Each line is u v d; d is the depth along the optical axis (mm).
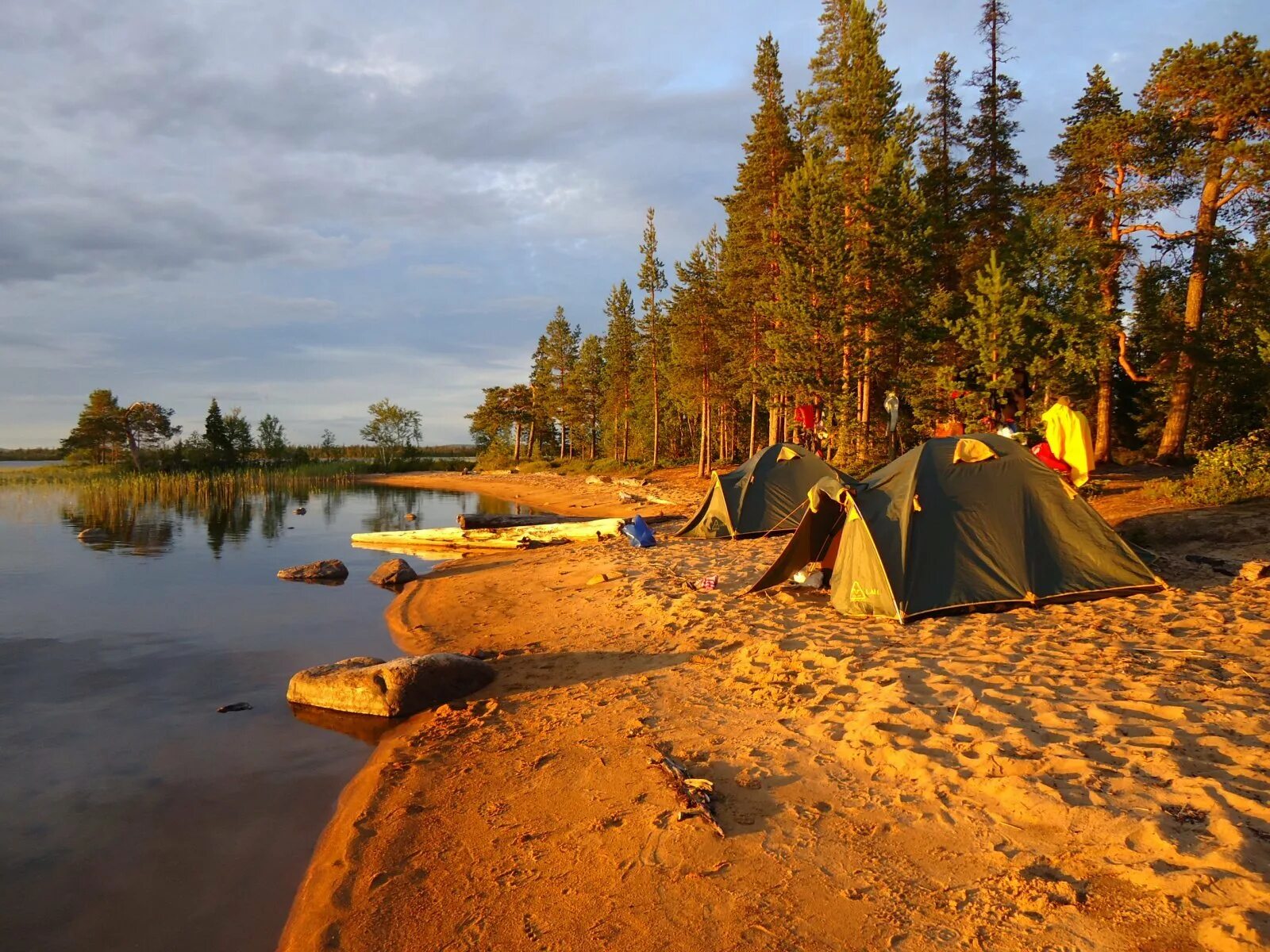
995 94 26141
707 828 4055
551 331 59969
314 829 4816
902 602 7750
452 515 28812
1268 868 3121
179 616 11078
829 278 21219
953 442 8742
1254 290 21219
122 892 4164
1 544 19844
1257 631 6387
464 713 6438
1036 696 5309
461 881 3914
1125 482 16438
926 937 3062
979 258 24750
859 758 4684
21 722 6777
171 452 64438
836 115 22969
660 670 7090
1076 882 3254
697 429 50188
